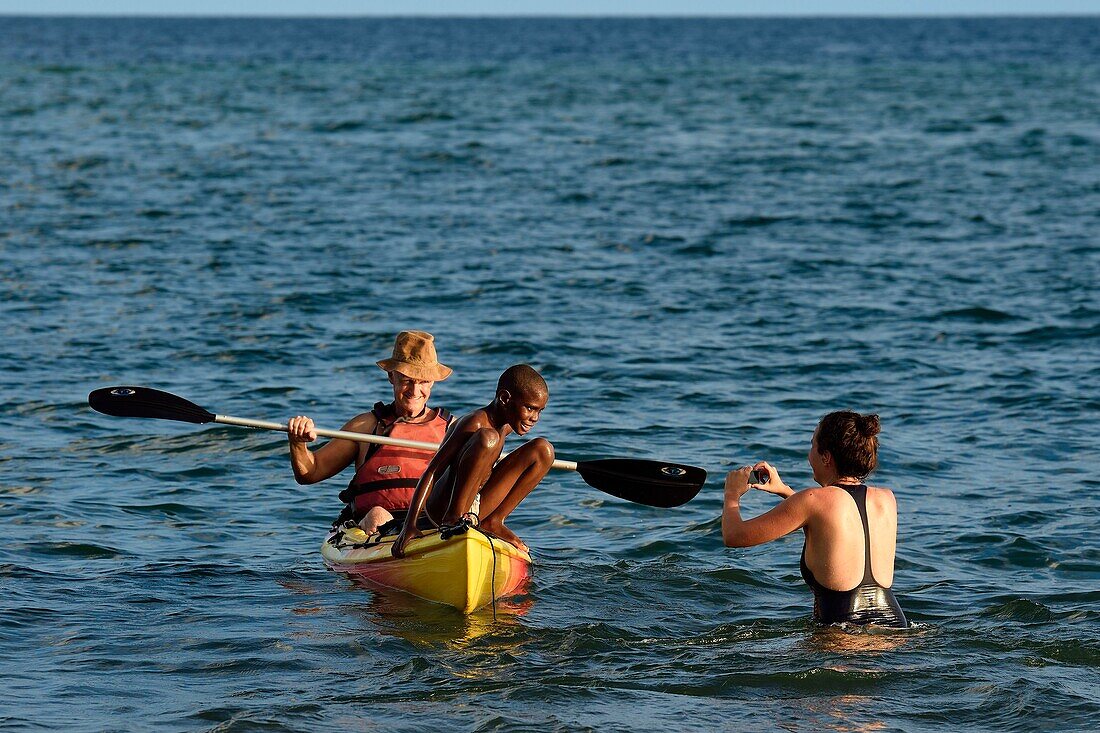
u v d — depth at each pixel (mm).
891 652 15844
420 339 20031
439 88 145875
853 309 41688
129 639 16562
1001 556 20578
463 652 16156
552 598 18594
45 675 15211
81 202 61344
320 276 45594
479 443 17828
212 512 23000
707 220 59469
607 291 44219
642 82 161500
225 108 115188
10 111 107062
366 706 14172
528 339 37250
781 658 15695
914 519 22594
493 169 77250
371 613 17750
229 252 49750
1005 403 30953
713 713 13984
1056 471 25578
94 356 34312
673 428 28844
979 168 79875
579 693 14594
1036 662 15578
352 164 78625
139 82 147875
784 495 17234
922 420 29562
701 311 41438
